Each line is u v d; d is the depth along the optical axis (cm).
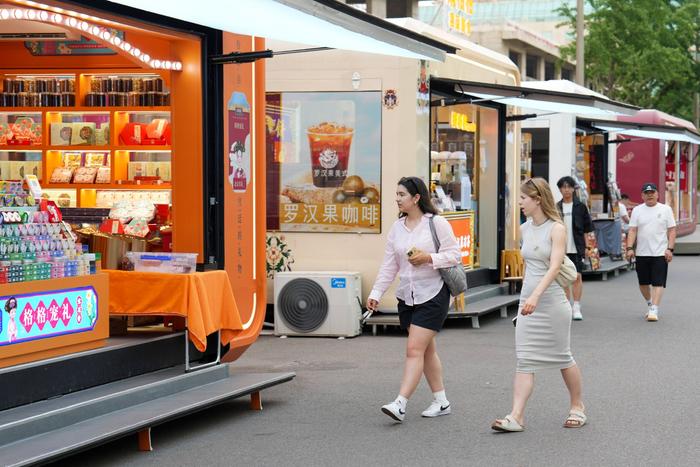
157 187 1166
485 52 1727
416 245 841
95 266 817
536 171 2181
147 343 866
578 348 1226
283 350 1238
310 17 762
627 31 3772
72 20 821
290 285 1346
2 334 709
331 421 853
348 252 1394
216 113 947
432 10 4662
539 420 845
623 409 885
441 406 866
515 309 1680
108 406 765
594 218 2334
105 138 1184
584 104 1480
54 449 652
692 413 869
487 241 1731
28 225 757
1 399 709
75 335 784
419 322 838
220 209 952
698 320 1489
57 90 1187
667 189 3119
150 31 877
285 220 1409
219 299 901
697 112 4816
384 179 1384
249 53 933
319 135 1398
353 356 1188
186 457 742
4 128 1194
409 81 1376
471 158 1670
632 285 2041
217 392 848
